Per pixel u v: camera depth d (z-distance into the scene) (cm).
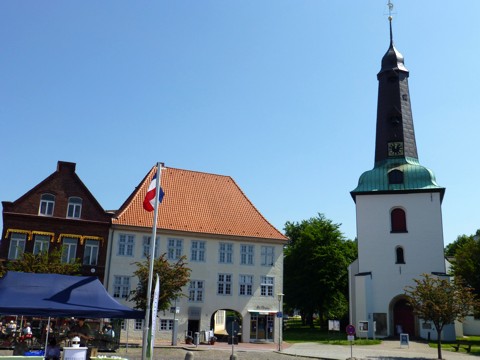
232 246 4272
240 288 4200
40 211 3766
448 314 2911
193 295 4047
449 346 3709
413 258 4591
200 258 4147
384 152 4981
